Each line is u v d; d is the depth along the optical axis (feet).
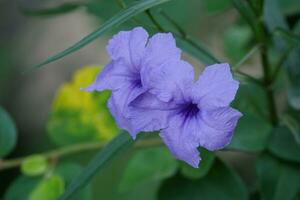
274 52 1.82
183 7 2.04
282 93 2.05
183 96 1.35
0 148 1.79
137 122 1.36
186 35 1.52
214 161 1.63
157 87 1.34
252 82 1.61
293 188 1.56
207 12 1.93
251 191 1.81
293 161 1.58
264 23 1.67
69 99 1.83
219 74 1.32
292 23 1.92
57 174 1.77
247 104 1.69
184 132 1.35
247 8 1.57
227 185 1.62
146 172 1.70
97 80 1.42
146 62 1.34
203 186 1.64
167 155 1.70
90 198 1.69
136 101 1.35
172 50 1.34
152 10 1.70
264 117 1.70
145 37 1.38
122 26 1.67
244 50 1.97
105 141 1.81
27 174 1.78
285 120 1.63
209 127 1.33
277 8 1.70
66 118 1.83
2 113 1.80
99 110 1.82
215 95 1.32
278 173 1.57
